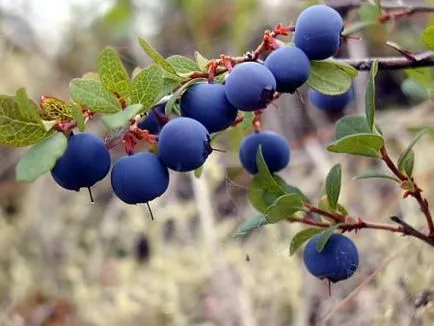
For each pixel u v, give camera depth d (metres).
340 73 0.19
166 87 0.18
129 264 0.38
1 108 0.16
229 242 0.37
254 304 0.33
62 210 0.46
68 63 0.60
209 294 0.35
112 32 0.56
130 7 0.55
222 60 0.18
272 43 0.19
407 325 0.26
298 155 0.42
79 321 0.37
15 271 0.41
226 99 0.18
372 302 0.28
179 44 0.55
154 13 0.56
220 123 0.18
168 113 0.18
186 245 0.39
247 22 0.48
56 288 0.41
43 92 0.56
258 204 0.21
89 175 0.17
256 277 0.34
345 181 0.38
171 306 0.34
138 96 0.17
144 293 0.35
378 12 0.24
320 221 0.20
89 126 0.39
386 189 0.37
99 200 0.47
